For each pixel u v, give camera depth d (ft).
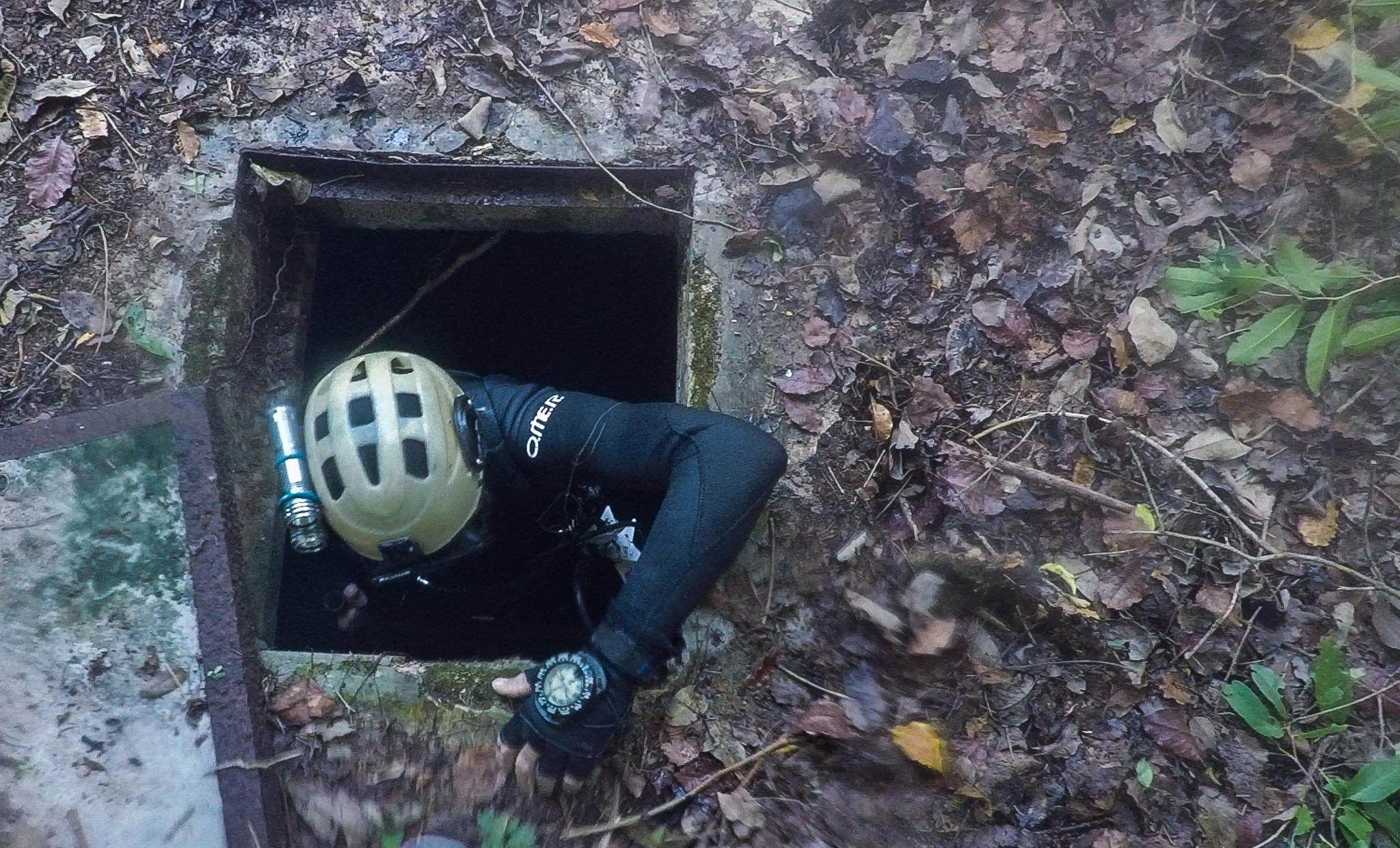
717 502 5.14
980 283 6.75
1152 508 6.27
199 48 7.19
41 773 5.53
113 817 5.47
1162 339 6.54
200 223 6.73
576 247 8.90
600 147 7.06
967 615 6.08
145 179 6.83
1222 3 7.36
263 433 6.90
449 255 8.70
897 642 5.95
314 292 8.09
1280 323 6.43
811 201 6.88
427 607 7.84
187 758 5.57
